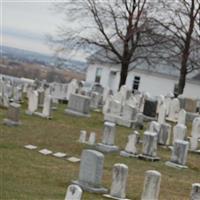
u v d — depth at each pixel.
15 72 60.25
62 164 20.83
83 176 17.12
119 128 32.75
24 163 19.77
